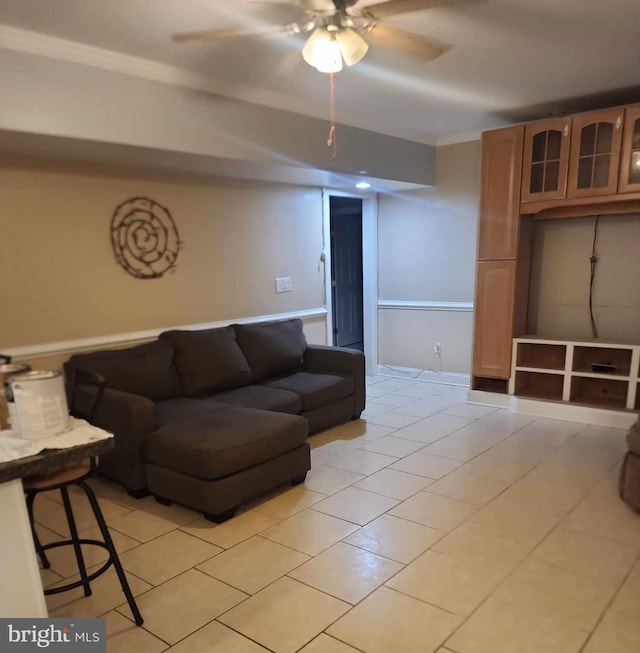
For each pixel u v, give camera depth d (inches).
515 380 171.2
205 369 140.1
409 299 217.0
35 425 59.0
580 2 89.4
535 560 88.4
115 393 115.3
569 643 69.7
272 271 180.5
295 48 104.5
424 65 119.3
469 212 195.5
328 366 166.2
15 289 118.0
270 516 105.0
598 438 144.0
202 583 84.1
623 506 106.2
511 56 115.0
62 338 126.6
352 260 271.9
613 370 157.9
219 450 99.7
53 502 113.7
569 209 164.4
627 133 140.3
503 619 74.5
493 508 106.3
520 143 158.7
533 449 137.1
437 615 75.6
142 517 106.2
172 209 147.5
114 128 108.0
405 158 185.3
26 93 95.7
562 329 177.6
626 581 82.4
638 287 162.4
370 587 82.2
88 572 87.5
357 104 150.5
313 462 131.6
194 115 121.4
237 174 156.3
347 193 207.0
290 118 143.9
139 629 73.9
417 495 112.6
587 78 131.0
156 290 145.6
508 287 167.2
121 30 94.9
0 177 113.9
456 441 144.2
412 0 74.0
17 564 57.6
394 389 202.4
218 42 100.9
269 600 79.7
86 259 129.6
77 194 126.8
